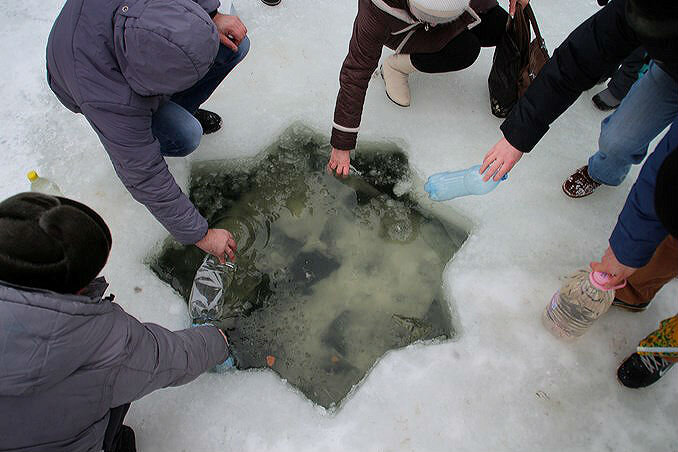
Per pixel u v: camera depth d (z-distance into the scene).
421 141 2.36
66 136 2.26
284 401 1.79
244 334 1.99
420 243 2.22
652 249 1.35
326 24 2.69
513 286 2.03
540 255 2.10
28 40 2.53
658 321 1.97
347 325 2.03
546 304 2.00
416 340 1.99
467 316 1.97
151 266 2.06
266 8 2.70
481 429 1.77
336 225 2.24
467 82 2.54
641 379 1.77
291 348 1.97
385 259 2.17
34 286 1.01
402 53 2.11
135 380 1.25
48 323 1.01
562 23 2.79
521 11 2.06
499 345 1.92
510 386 1.84
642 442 1.77
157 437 1.71
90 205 2.10
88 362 1.12
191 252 2.11
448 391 1.82
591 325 1.85
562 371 1.88
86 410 1.16
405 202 2.29
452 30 1.92
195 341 1.55
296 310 2.05
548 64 1.57
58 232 1.01
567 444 1.76
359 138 2.37
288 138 2.39
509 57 2.19
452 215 2.24
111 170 2.19
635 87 1.74
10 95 2.36
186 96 2.02
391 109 2.43
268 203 2.27
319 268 2.14
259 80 2.48
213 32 1.36
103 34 1.37
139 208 2.12
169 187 1.62
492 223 2.16
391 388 1.82
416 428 1.76
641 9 1.03
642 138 1.80
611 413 1.81
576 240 2.14
